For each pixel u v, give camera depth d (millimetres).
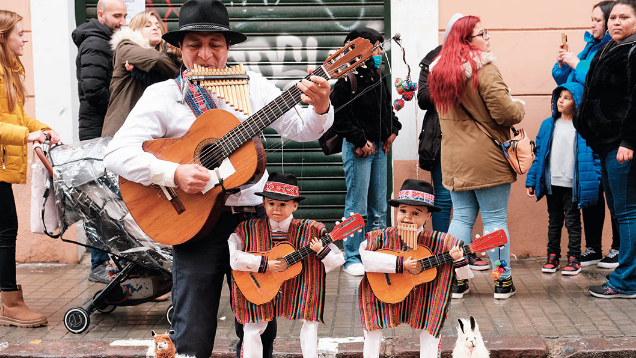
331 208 7109
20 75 5129
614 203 5457
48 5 6703
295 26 7000
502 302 5500
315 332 3951
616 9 5215
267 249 3838
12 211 5070
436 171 6312
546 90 6770
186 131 3398
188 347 3365
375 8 6934
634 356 4465
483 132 5367
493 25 6734
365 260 3922
